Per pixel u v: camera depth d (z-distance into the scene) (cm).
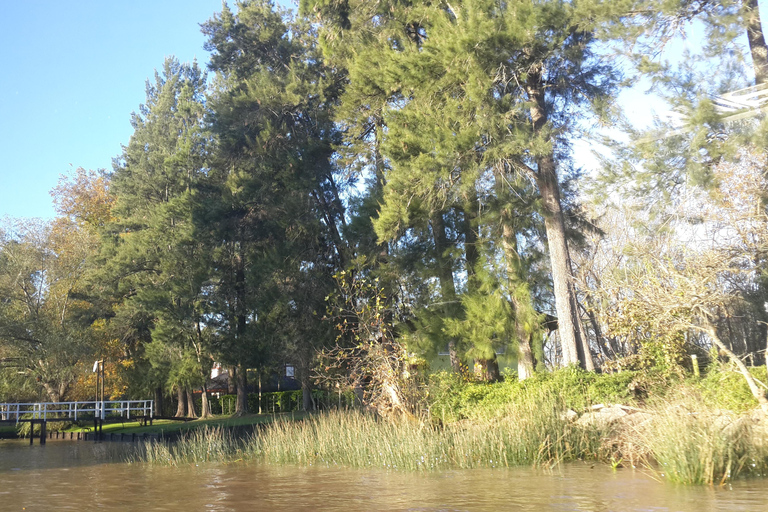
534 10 1780
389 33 2364
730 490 965
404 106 2181
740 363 1238
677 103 1550
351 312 2303
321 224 2809
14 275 3803
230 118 2970
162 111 4706
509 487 1080
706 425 1102
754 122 1538
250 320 3506
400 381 1941
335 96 2852
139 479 1421
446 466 1420
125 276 4062
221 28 3253
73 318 3956
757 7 1593
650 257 1573
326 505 992
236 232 3189
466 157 1950
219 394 4984
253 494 1134
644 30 1680
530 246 2339
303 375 2853
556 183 2084
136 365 4291
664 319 1358
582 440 1395
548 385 1734
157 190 4275
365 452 1578
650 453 1247
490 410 1786
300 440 1759
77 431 3212
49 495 1202
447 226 2425
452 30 1939
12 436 3362
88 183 5278
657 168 1692
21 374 3797
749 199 1720
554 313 2530
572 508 877
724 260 1406
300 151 2792
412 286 2444
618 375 1655
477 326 2133
